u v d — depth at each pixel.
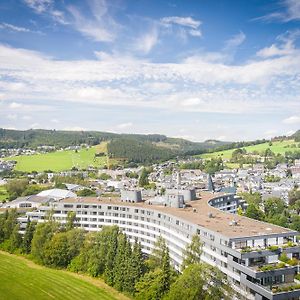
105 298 169.88
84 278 194.75
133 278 172.38
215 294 136.12
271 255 148.88
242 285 144.00
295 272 141.12
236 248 152.50
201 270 140.00
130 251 181.88
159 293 154.25
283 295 128.62
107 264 189.88
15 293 173.12
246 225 179.88
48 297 170.12
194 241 161.62
